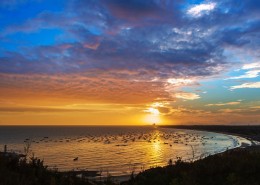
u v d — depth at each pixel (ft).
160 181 49.08
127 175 161.48
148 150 368.27
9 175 35.58
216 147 404.57
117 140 568.82
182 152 339.36
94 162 255.50
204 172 49.29
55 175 42.55
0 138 591.37
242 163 50.26
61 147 407.85
